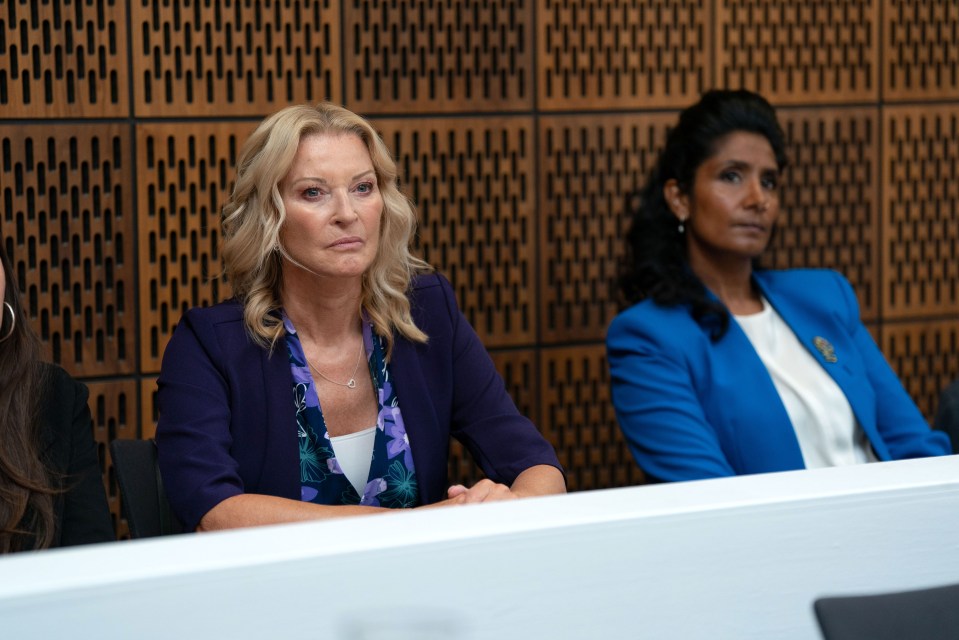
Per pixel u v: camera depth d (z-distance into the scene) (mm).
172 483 5887
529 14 9883
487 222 9906
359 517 2668
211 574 2379
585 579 2682
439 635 2541
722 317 8078
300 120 6105
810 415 7984
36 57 8547
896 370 11281
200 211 9055
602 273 10258
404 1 9508
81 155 8680
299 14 9211
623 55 10195
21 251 8602
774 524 2836
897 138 11102
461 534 2576
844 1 10820
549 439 10188
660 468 7734
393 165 6430
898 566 2963
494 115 9883
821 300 8469
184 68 8930
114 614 2312
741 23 10508
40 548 5555
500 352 9977
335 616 2482
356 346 6453
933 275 11344
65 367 8758
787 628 2875
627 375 8039
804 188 10852
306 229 6043
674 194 8484
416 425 6438
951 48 11219
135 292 8930
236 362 6160
